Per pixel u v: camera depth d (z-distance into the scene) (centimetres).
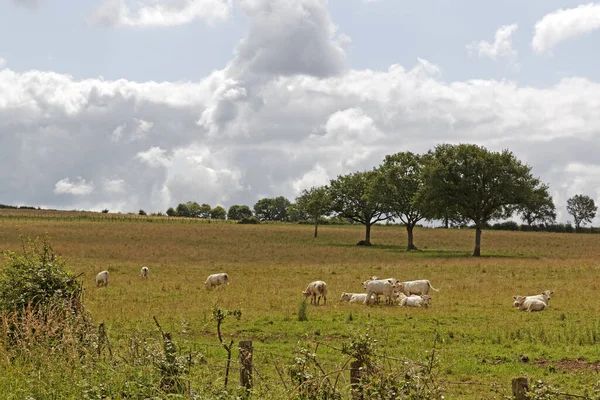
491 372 1597
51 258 1777
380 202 9125
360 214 10312
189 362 1140
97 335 1315
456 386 1393
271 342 2025
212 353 1738
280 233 11369
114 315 2512
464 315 2612
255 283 4038
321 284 3119
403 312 2716
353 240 10594
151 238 9494
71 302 1588
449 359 1719
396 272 4850
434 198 8044
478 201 7769
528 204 7850
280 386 1059
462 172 7962
